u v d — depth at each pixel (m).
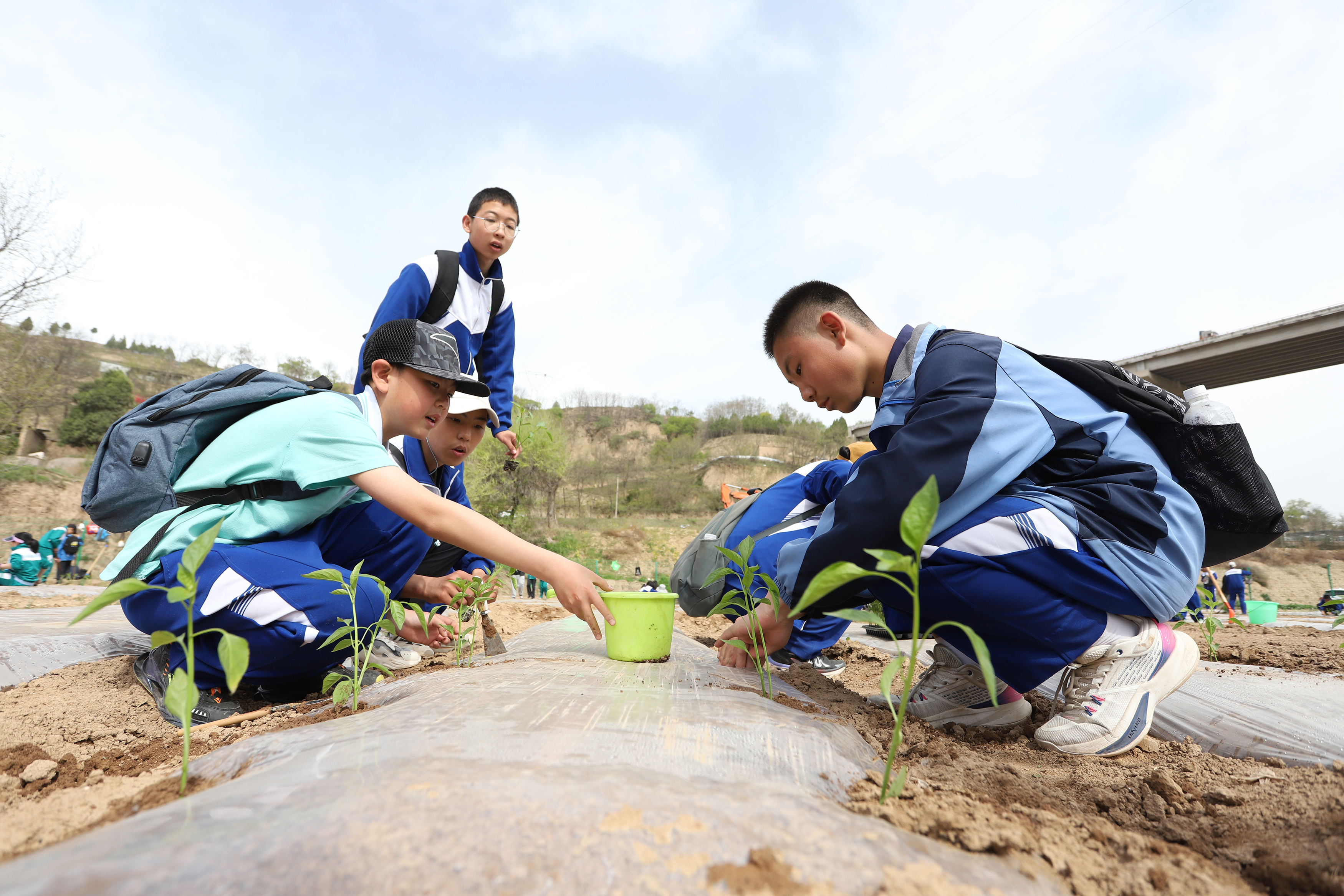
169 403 1.96
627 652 1.92
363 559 2.28
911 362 1.85
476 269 3.61
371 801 0.71
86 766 1.26
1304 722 1.60
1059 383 1.70
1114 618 1.58
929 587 1.57
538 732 1.04
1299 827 0.97
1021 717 1.75
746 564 1.82
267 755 1.03
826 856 0.66
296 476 1.76
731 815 0.73
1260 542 1.72
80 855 0.60
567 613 4.98
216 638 1.70
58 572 11.67
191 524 1.76
